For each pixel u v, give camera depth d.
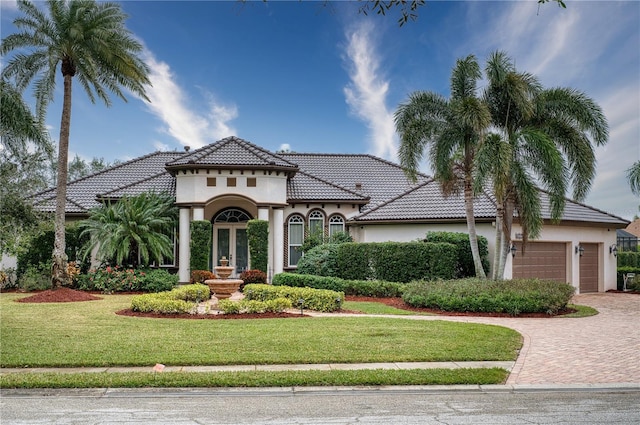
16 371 7.99
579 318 14.40
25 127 13.98
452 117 17.72
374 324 12.16
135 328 11.45
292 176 25.61
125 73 20.17
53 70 19.34
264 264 23.00
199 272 22.02
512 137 16.61
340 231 25.20
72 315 13.60
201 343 9.79
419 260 19.72
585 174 16.89
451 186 18.53
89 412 6.18
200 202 23.45
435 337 10.52
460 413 6.20
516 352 9.44
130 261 22.62
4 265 23.00
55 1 18.81
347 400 6.74
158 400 6.70
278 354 8.93
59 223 19.30
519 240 20.80
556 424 5.82
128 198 22.89
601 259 24.83
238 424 5.76
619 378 7.80
